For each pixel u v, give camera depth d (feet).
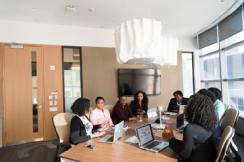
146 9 12.78
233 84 15.57
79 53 16.48
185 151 5.40
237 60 14.78
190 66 20.49
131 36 7.02
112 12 13.24
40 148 13.53
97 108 11.23
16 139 14.65
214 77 18.03
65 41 15.98
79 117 7.83
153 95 18.69
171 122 10.39
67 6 12.07
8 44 14.55
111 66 17.30
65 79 16.08
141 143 6.62
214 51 17.58
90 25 16.02
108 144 6.95
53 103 15.57
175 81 19.74
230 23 14.71
